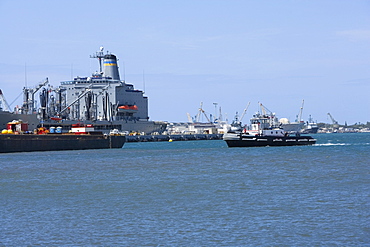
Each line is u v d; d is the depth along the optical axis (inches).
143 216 2346.2
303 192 2864.2
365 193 2785.4
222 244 1886.1
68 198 2861.7
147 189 3122.5
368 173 3715.6
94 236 2027.6
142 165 4687.5
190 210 2449.6
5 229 2160.4
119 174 3951.8
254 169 4136.3
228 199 2706.7
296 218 2222.0
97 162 5064.0
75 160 5349.4
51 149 7317.9
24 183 3516.2
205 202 2637.8
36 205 2672.2
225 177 3634.4
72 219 2320.4
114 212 2449.6
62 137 7480.3
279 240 1914.4
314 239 1914.4
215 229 2085.4
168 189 3107.8
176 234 2026.3
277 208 2433.6
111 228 2142.0
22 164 4931.1
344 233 1978.3
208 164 4675.2
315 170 3981.3
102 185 3339.1
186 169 4252.0
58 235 2052.2
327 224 2111.2
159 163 4881.9
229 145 7495.1
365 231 1999.3
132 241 1948.8
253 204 2549.2
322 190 2920.8
